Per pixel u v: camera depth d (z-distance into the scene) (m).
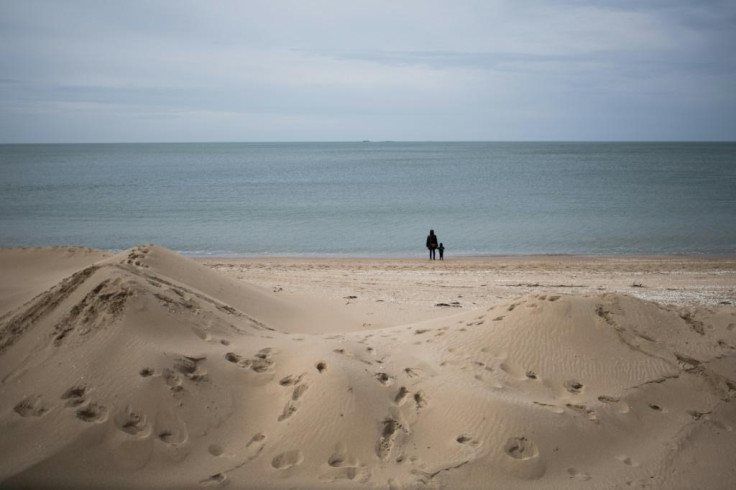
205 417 5.45
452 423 5.62
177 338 6.34
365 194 52.72
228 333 6.95
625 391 6.36
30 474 4.62
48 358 5.92
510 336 7.21
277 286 15.91
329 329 10.63
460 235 30.38
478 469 5.15
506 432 5.48
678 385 6.49
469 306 13.42
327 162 131.75
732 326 7.61
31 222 34.94
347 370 6.00
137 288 6.71
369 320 11.61
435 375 6.43
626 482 5.23
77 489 4.62
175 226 33.88
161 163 127.25
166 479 4.82
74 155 192.75
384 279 17.83
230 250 26.92
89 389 5.45
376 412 5.60
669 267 20.72
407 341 7.73
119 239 29.27
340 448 5.23
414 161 133.88
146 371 5.63
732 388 6.51
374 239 29.59
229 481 4.84
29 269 13.98
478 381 6.31
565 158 143.75
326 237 30.25
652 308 7.74
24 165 116.62
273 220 36.28
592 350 6.93
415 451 5.32
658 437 5.84
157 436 5.16
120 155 194.62
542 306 7.61
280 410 5.62
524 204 43.31
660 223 33.38
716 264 21.31
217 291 11.11
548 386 6.44
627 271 19.83
